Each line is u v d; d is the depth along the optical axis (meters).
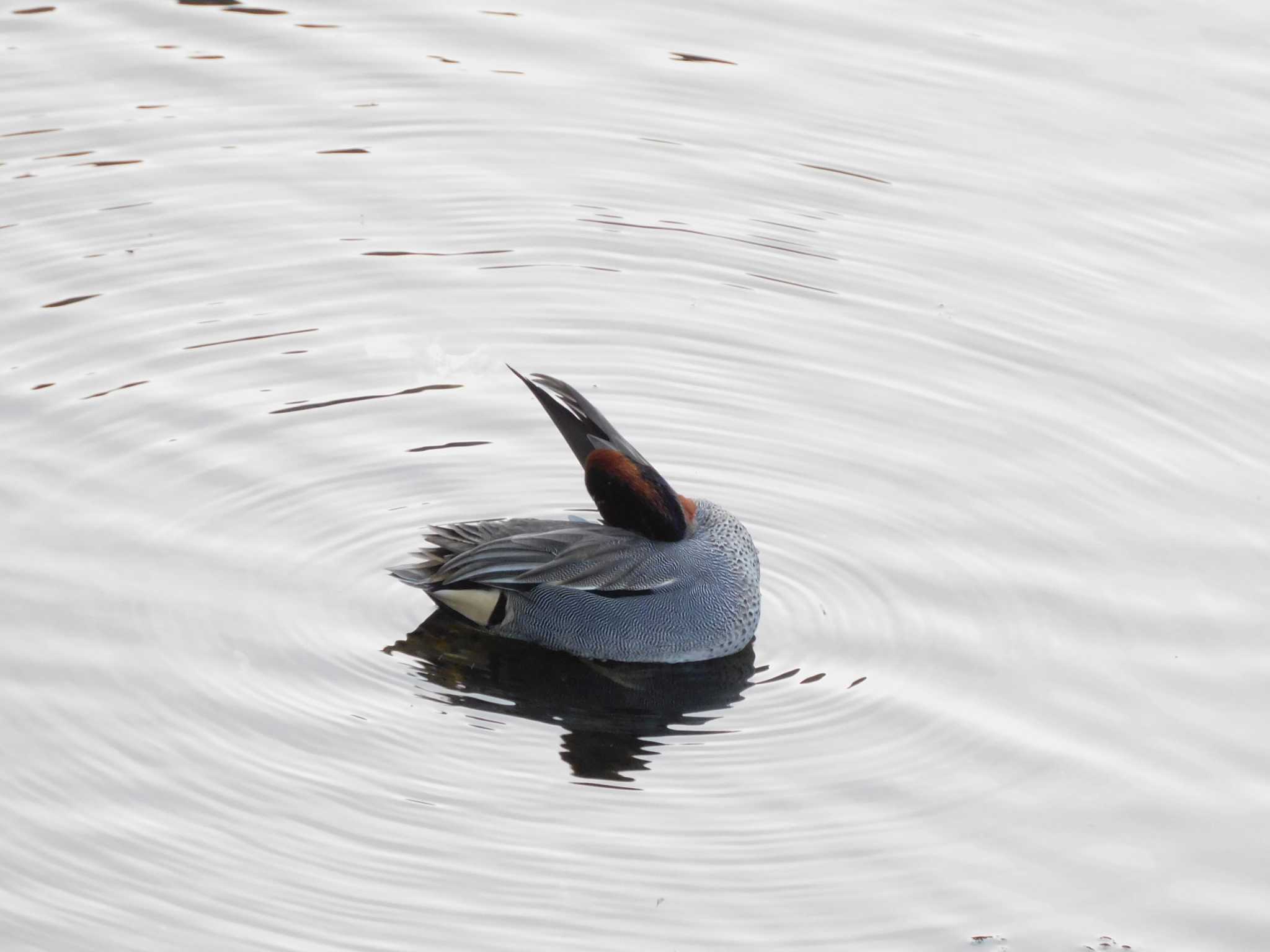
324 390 16.62
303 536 14.64
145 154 20.17
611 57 22.36
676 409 16.66
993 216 19.48
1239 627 13.81
